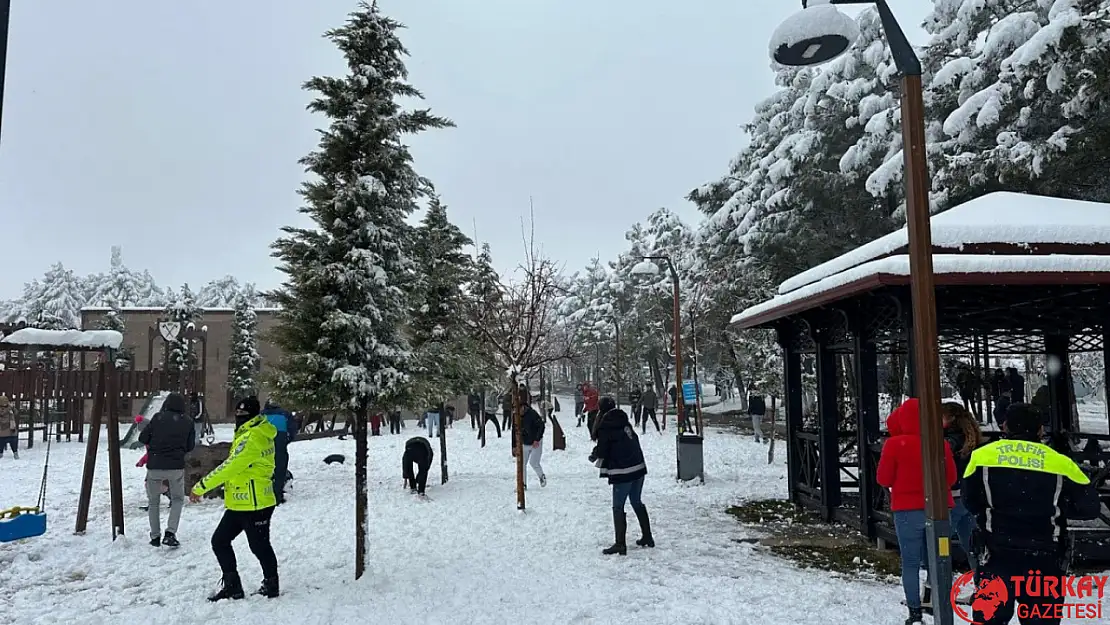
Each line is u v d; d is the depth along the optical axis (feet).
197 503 37.37
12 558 25.80
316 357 23.06
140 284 265.54
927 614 18.61
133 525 31.45
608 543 27.55
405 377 23.90
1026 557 13.80
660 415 117.19
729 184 98.17
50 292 194.39
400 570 23.97
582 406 106.22
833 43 17.07
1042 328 30.58
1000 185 50.08
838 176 69.77
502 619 19.02
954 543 22.93
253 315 110.83
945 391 64.95
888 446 18.28
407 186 26.22
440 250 48.39
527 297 47.80
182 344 103.04
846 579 22.71
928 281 14.20
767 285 75.56
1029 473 13.97
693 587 21.67
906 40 14.92
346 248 24.27
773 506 35.29
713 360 119.65
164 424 27.45
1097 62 40.52
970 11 58.03
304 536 29.40
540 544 27.50
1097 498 23.77
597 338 178.70
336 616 19.43
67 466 53.42
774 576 22.99
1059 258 21.85
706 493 39.45
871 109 68.49
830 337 31.76
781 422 98.94
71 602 21.09
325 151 24.59
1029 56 43.42
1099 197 50.75
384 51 25.12
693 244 111.65
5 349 63.67
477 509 34.68
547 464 53.78
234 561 21.34
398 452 62.44
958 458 19.75
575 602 20.34
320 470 50.62
